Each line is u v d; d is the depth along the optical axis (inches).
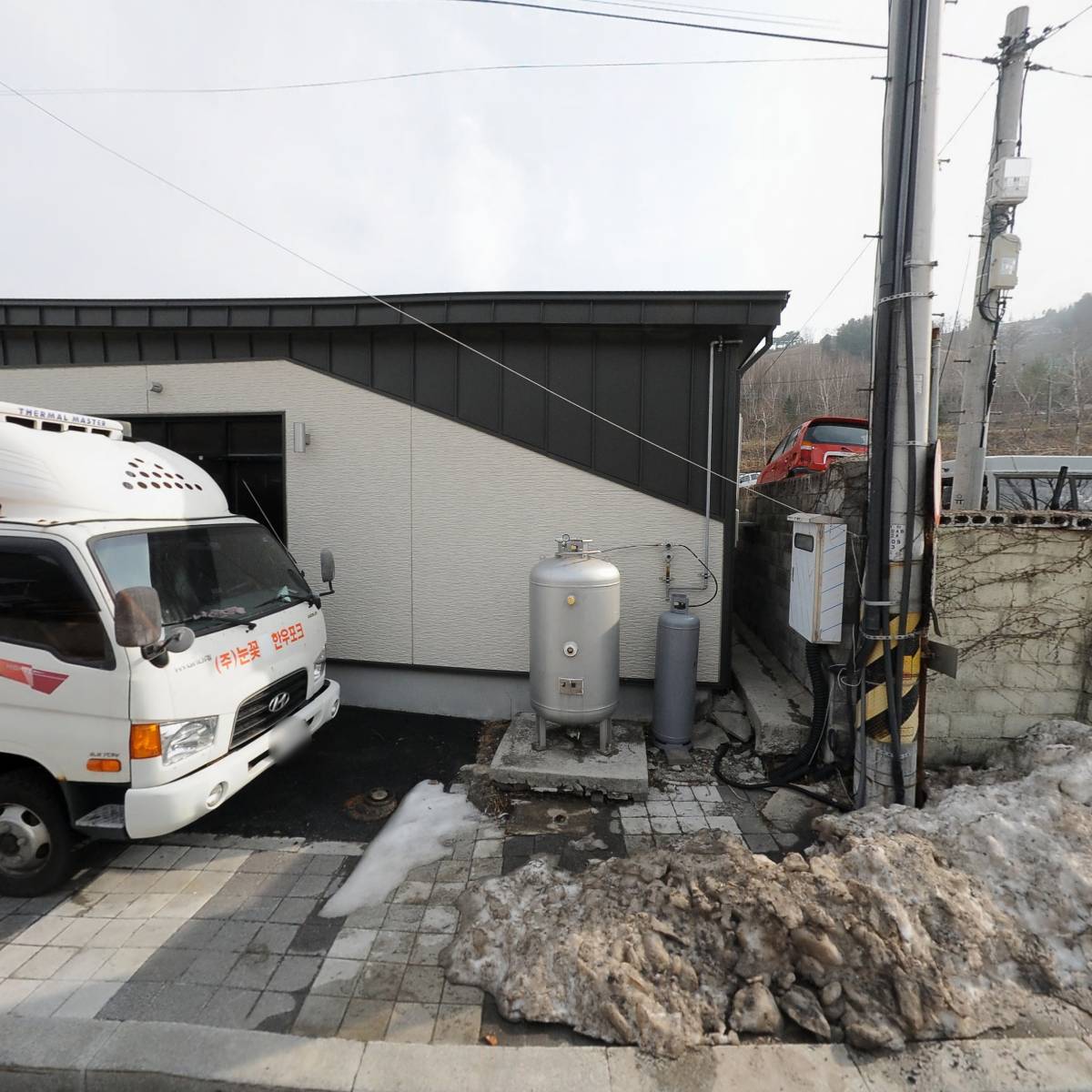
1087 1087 79.3
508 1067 82.1
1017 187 210.1
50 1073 82.7
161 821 112.6
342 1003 93.9
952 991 89.8
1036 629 155.0
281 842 139.6
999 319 220.1
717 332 187.0
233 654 131.7
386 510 208.2
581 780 154.3
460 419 201.6
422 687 212.1
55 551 117.0
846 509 155.4
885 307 132.6
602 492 196.4
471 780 165.5
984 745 158.6
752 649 246.5
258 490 220.1
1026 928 100.3
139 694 111.7
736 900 100.8
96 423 151.5
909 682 139.4
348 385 207.5
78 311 210.5
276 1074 81.3
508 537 202.2
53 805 118.2
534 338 195.8
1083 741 144.6
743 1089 79.3
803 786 156.7
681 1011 89.3
